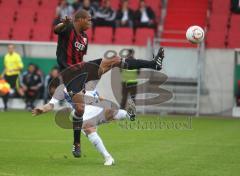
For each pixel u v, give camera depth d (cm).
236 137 4328
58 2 7212
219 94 6353
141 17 6781
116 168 2789
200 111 6372
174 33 6781
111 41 6681
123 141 4003
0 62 6712
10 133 4422
